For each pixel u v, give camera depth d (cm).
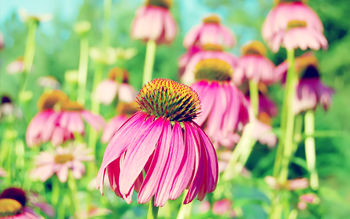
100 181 43
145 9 85
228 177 65
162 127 45
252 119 61
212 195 62
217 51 77
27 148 79
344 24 346
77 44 386
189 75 74
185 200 43
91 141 77
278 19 75
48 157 65
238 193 84
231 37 84
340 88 329
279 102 275
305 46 68
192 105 47
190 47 83
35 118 75
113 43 399
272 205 65
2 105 83
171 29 85
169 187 43
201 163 45
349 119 290
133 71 371
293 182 66
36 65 297
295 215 67
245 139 63
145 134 44
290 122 68
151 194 43
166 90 46
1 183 67
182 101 46
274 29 75
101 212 64
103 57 85
